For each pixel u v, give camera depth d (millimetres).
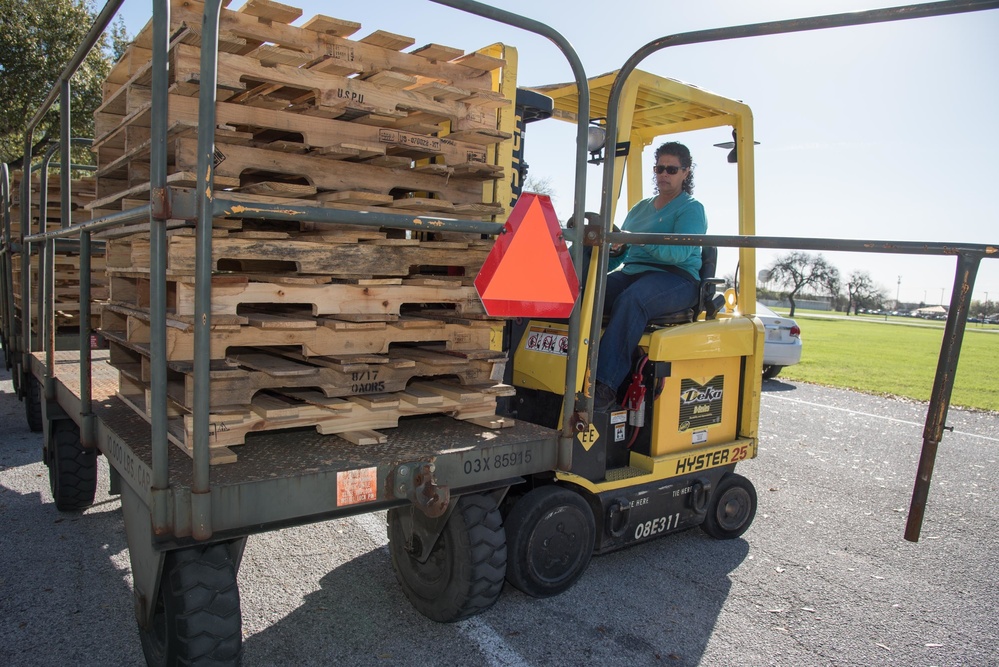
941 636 3426
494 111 3152
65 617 3266
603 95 4199
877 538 4754
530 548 3336
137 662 2930
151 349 2146
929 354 20766
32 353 5684
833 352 20625
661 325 4086
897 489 5957
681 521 4152
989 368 17094
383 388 2893
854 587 3945
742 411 4598
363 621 3297
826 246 2820
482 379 3195
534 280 2975
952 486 6086
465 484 2826
